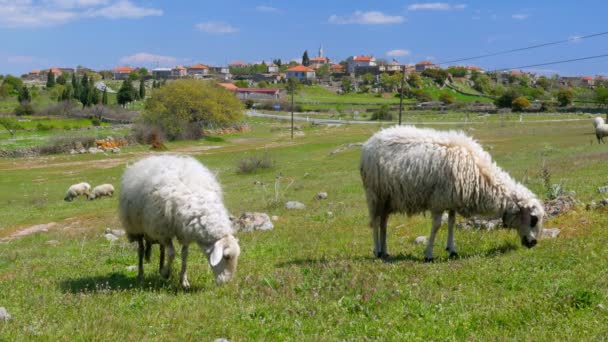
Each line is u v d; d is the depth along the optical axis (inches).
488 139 2507.4
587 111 4653.1
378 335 282.2
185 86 3764.8
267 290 374.0
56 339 291.6
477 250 473.4
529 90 7155.5
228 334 293.9
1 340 289.0
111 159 2760.8
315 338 279.9
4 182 2090.3
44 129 3951.8
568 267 378.0
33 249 817.5
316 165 2068.2
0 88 6574.8
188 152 2962.6
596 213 532.7
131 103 6284.5
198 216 403.9
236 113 3988.7
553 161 1330.0
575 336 260.4
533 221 458.0
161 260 450.3
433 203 451.5
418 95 7185.0
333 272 408.8
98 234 939.3
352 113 5324.8
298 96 7613.2
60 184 2018.9
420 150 452.4
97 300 379.6
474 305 314.7
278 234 681.6
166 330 304.7
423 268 408.8
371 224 485.7
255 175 1958.7
